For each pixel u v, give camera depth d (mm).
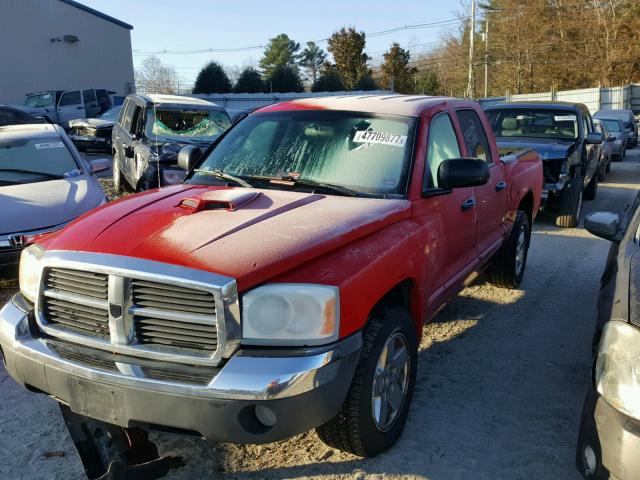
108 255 2846
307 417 2701
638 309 2760
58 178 7145
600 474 2646
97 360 2826
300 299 2734
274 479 3227
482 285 6641
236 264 2707
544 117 10859
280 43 89562
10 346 3076
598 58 50406
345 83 56375
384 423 3383
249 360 2658
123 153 10758
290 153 4172
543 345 5023
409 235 3559
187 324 2729
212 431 2656
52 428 3715
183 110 10531
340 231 3113
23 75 30047
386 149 4008
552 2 52750
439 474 3279
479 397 4125
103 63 35750
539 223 10305
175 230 3023
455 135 4680
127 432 3111
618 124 22281
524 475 3285
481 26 59469
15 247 5840
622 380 2613
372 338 3146
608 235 4094
